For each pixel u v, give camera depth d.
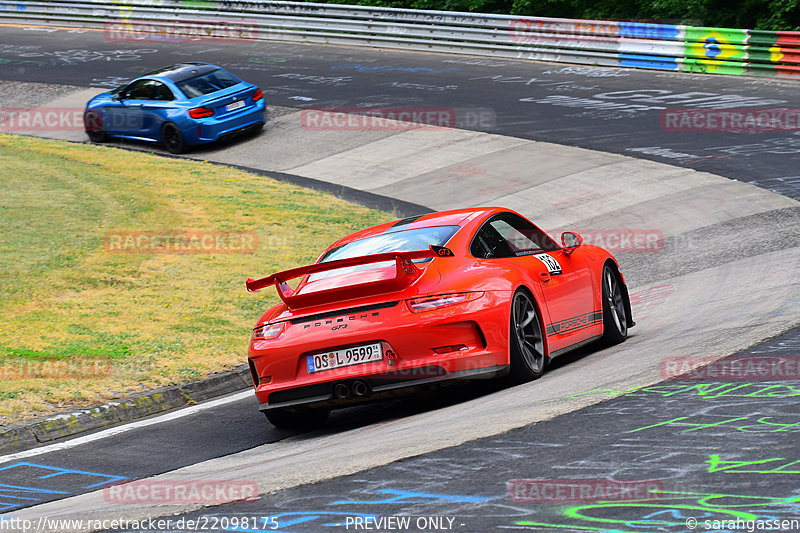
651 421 18.48
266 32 123.62
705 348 25.12
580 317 27.91
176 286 43.12
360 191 66.38
